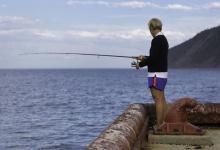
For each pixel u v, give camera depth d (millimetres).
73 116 41469
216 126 7777
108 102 58094
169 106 7020
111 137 4215
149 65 6777
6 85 114750
